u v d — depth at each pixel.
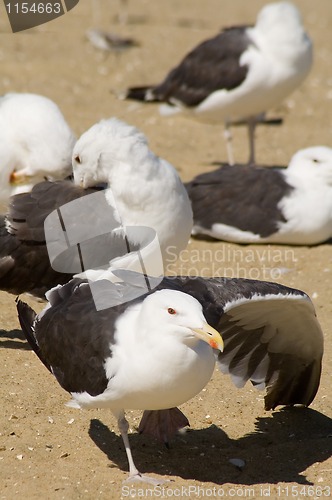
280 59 18.09
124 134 11.76
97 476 9.46
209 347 9.07
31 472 9.45
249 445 10.30
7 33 26.81
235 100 18.31
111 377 8.99
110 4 32.31
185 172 18.44
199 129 21.42
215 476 9.66
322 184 15.47
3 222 12.16
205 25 30.31
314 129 21.92
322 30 30.55
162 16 31.23
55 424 10.43
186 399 9.17
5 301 13.35
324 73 26.16
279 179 15.72
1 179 13.31
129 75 24.58
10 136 13.22
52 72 24.19
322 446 10.22
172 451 10.12
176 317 8.70
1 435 10.10
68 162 13.19
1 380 11.17
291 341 10.58
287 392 10.91
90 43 26.67
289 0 34.97
